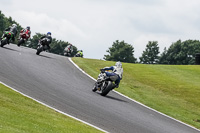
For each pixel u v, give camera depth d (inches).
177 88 2310.5
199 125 1482.5
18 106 965.2
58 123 872.9
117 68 1664.6
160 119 1380.4
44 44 2815.0
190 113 1702.8
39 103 1104.2
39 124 804.0
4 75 1499.8
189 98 2068.2
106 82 1637.6
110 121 1097.4
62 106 1156.5
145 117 1333.7
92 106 1288.1
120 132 976.3
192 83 2564.0
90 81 2026.3
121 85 2112.5
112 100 1553.9
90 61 2997.0
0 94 1063.6
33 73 1785.2
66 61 2802.7
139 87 2164.1
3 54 2229.3
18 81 1446.9
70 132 806.5
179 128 1286.9
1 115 790.5
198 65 3673.7
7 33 2687.0
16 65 1909.4
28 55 2554.1
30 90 1311.5
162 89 2219.5
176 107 1780.3
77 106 1219.9
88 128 909.8
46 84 1555.1
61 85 1633.9
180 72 3056.1
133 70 2842.0
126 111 1360.7
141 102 1734.7
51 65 2306.8
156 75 2736.2
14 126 718.5
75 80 1923.0
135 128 1079.6
